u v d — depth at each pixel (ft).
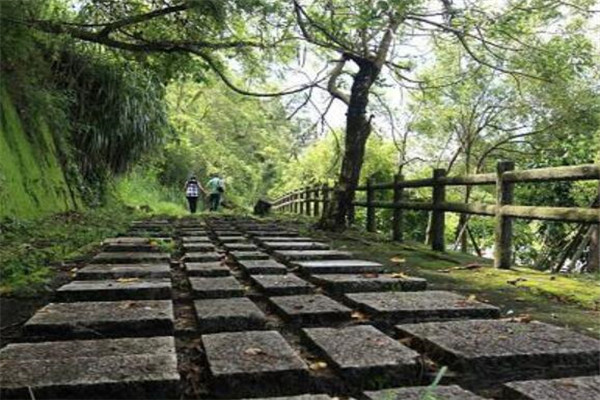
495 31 23.34
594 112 42.47
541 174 14.93
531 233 39.42
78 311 8.74
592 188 31.50
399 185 25.31
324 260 15.90
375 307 9.34
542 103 43.88
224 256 16.94
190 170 80.02
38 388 5.52
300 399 5.46
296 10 23.06
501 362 6.64
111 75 38.29
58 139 33.71
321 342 7.22
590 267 25.31
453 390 5.69
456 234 49.49
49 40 26.09
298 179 83.41
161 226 28.02
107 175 41.52
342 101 28.30
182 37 27.86
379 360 6.45
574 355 6.84
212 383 5.97
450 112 48.37
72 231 21.90
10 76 27.35
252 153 119.44
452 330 7.93
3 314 9.26
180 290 11.39
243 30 27.61
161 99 45.01
